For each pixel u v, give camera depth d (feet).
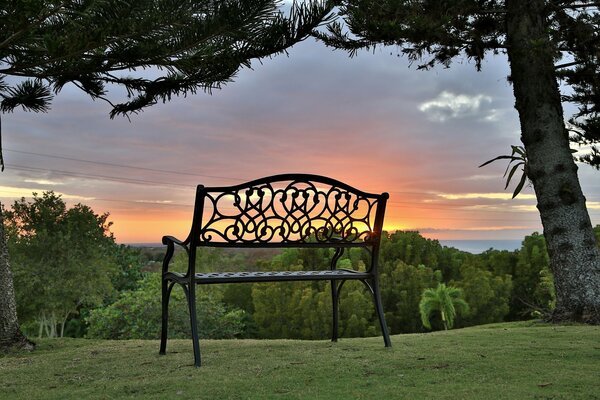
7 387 9.35
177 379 8.89
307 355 11.25
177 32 20.42
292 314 108.78
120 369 10.53
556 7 21.48
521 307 126.41
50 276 82.17
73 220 85.56
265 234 10.96
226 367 9.97
